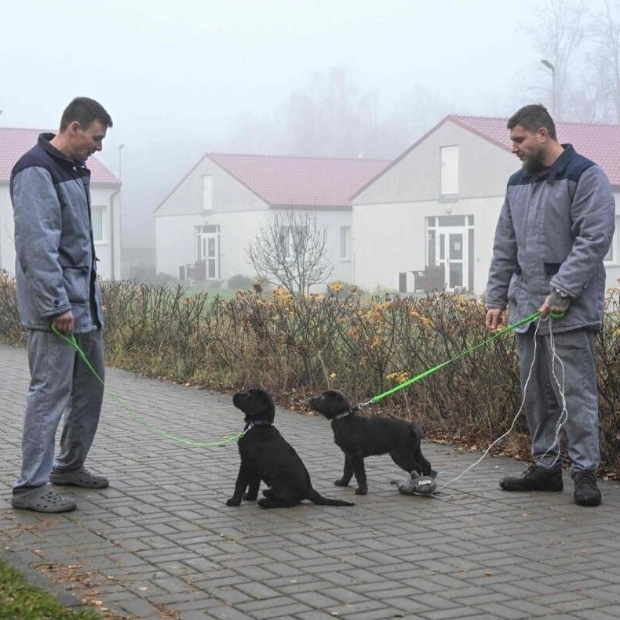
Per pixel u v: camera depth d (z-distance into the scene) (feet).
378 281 141.49
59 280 20.11
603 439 24.43
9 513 19.98
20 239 20.03
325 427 30.01
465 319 29.68
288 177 166.20
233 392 37.42
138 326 46.34
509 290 22.90
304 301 36.76
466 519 19.86
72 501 20.30
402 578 16.20
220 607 14.82
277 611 14.66
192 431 29.43
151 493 21.81
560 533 18.86
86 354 21.71
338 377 33.76
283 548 17.80
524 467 24.72
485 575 16.38
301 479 20.72
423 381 30.27
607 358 25.08
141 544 17.97
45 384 20.40
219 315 41.96
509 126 22.12
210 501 21.17
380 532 18.89
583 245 20.90
